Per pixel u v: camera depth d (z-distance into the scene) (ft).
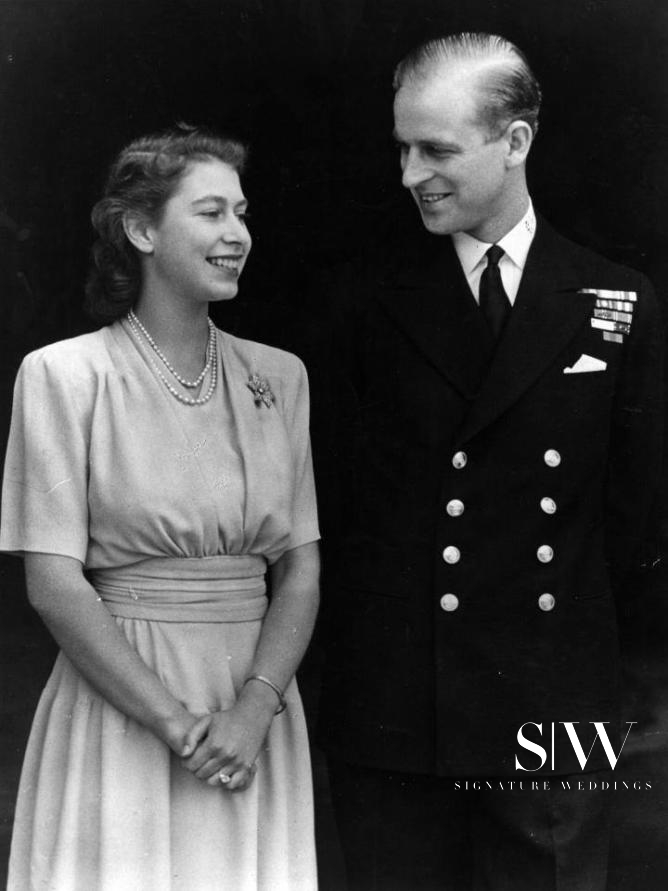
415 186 11.16
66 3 15.88
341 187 15.21
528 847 11.58
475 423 11.29
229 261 10.43
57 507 10.21
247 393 10.85
